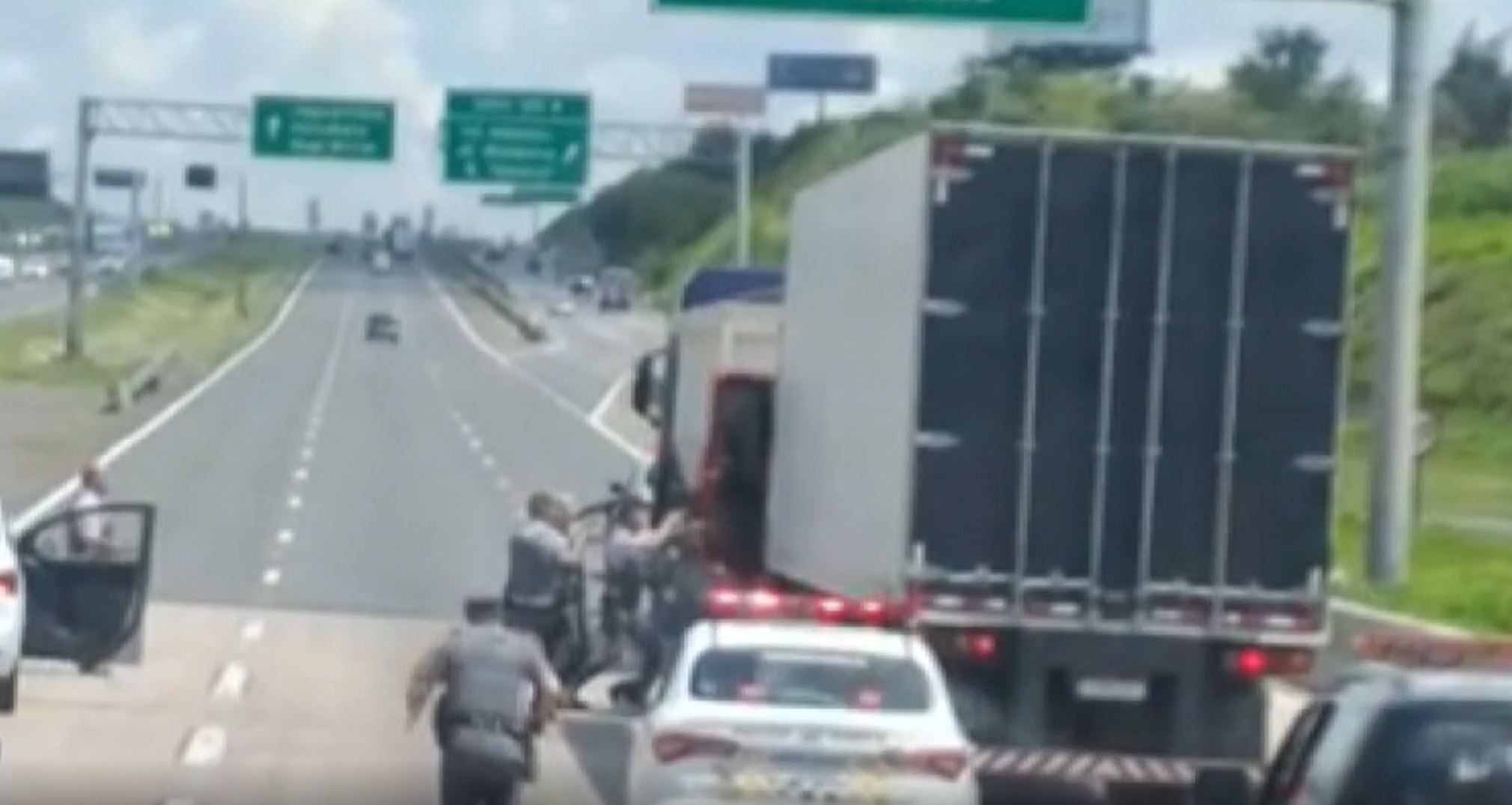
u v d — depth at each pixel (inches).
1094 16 1374.3
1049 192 858.1
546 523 1165.1
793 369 1090.1
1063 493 861.2
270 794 935.0
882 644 751.7
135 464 2723.9
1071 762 861.2
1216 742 866.8
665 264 6663.4
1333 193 865.5
